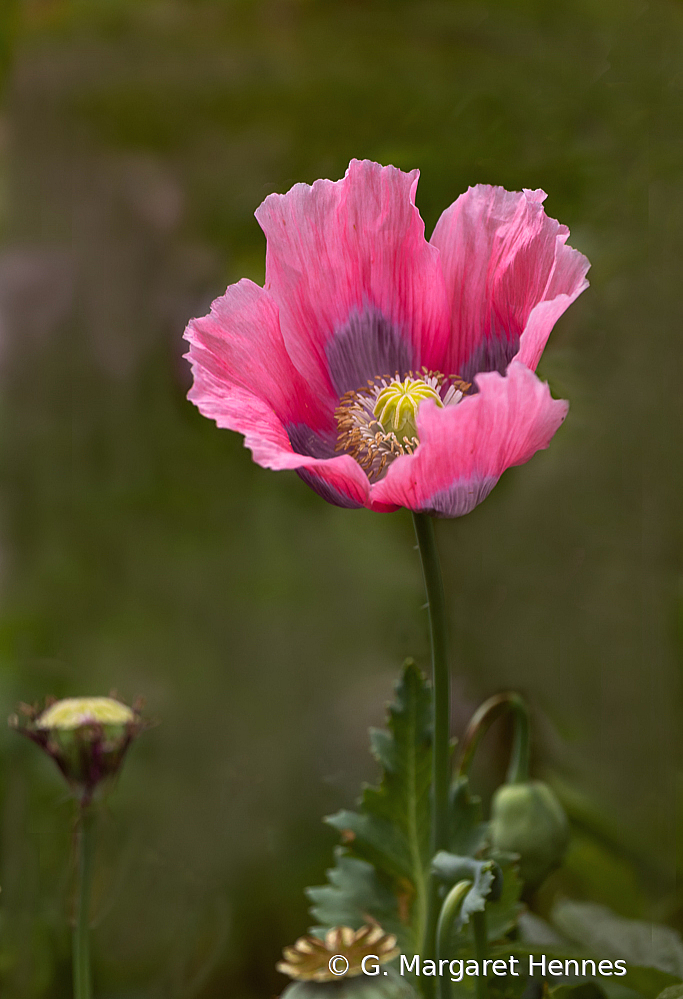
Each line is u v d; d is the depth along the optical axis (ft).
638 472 3.14
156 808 3.39
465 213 2.50
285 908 3.21
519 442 2.38
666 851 2.95
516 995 2.51
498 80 3.19
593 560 3.18
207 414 2.38
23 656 3.85
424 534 2.41
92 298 4.68
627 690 3.12
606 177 3.14
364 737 3.69
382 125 3.36
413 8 3.26
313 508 3.98
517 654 3.21
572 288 2.43
